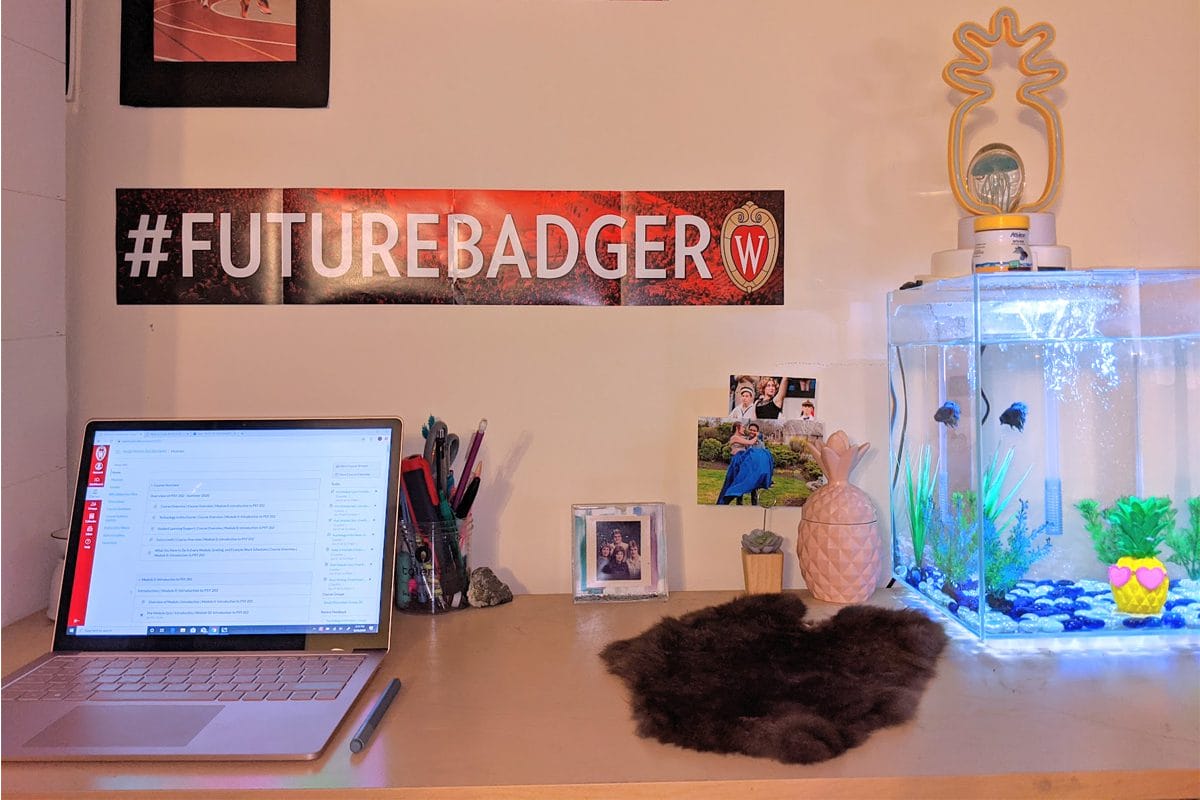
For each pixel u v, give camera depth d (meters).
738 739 0.80
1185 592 1.12
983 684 0.95
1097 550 1.16
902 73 1.31
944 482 1.17
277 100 1.28
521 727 0.85
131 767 0.77
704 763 0.78
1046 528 1.16
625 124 1.30
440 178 1.29
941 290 1.15
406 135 1.29
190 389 1.29
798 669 0.96
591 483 1.32
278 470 1.06
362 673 0.96
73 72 1.26
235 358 1.29
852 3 1.30
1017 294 1.08
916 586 1.25
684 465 1.32
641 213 1.30
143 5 1.27
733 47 1.30
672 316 1.31
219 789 0.73
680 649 1.01
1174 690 0.93
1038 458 1.15
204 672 0.96
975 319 1.07
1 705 0.87
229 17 1.27
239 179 1.28
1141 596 1.08
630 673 0.96
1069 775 0.76
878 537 1.25
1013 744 0.81
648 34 1.29
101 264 1.28
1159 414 1.17
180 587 1.03
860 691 0.90
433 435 1.22
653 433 1.32
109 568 1.03
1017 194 1.27
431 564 1.21
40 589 1.22
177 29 1.27
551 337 1.31
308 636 1.02
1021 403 1.15
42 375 1.21
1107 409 1.16
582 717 0.87
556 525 1.31
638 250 1.30
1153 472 1.18
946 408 1.15
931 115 1.31
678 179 1.30
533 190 1.30
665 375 1.31
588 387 1.31
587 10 1.29
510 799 0.74
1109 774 0.76
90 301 1.28
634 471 1.32
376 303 1.29
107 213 1.28
